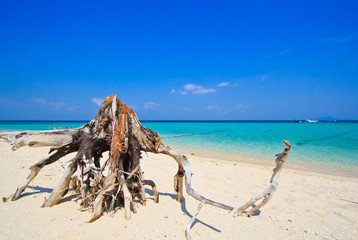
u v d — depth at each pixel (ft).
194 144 58.75
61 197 14.62
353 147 52.06
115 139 14.12
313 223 14.12
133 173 14.38
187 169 14.30
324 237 12.42
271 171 29.09
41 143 14.28
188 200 16.88
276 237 12.16
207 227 12.78
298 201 18.26
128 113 15.25
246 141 65.62
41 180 20.86
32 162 28.76
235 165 32.45
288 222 14.14
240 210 14.55
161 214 13.94
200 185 21.79
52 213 13.29
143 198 14.90
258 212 15.62
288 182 24.20
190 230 12.25
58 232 11.15
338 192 20.99
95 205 12.67
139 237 11.14
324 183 24.07
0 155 32.86
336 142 61.46
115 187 14.12
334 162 36.32
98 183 14.23
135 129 15.33
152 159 35.24
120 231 11.56
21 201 15.14
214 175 26.07
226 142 62.90
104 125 14.79
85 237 10.84
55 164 28.58
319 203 17.88
